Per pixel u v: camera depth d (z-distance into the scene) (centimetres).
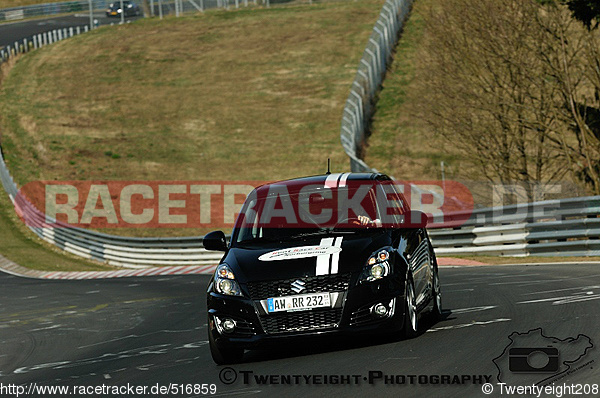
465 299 4122
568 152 9356
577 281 4334
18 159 17250
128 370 3167
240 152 17050
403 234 3109
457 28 10644
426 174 13050
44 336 4772
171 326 4591
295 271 2789
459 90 10450
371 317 2758
